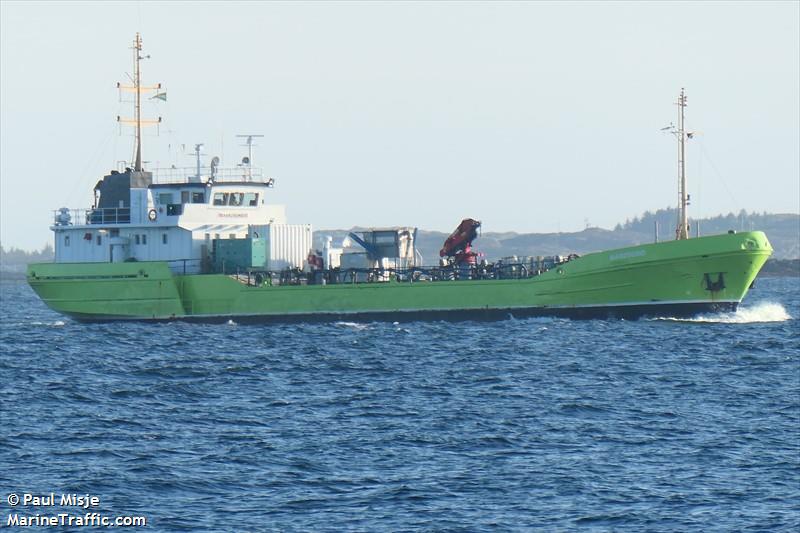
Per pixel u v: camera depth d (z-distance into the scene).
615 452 187.12
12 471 177.38
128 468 178.50
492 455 185.75
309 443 195.00
